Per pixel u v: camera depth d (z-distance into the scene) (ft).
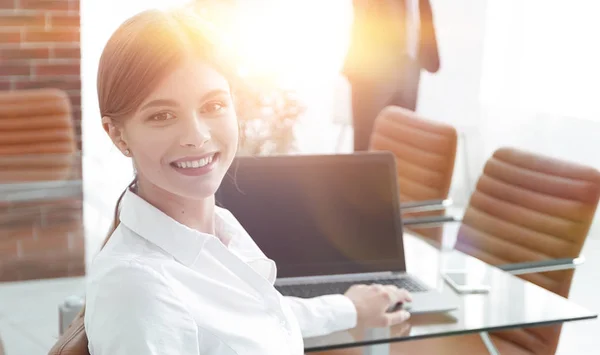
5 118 11.60
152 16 3.37
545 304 6.62
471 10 17.37
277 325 3.83
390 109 11.46
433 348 8.01
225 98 3.51
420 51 16.25
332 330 5.79
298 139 18.12
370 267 7.13
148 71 3.30
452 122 17.81
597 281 14.12
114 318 3.22
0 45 13.84
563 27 16.72
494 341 8.27
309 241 7.02
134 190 3.80
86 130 17.10
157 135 3.40
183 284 3.51
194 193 3.51
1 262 7.73
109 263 3.36
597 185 8.13
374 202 7.18
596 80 16.35
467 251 9.36
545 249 8.43
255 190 6.96
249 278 3.76
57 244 8.21
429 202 10.07
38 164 10.21
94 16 17.08
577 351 11.52
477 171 18.13
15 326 9.04
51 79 14.25
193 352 3.34
